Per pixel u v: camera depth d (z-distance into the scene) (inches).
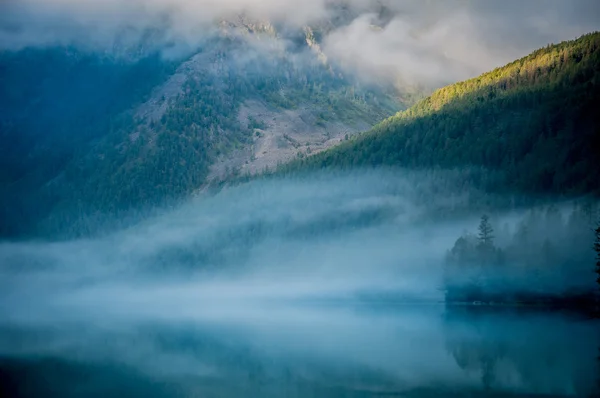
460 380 3334.2
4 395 3265.3
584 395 2970.0
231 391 3299.7
